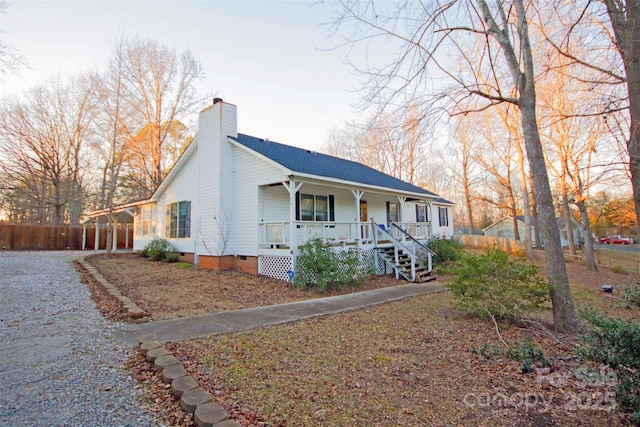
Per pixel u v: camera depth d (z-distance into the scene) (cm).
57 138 2702
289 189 1084
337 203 1516
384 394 345
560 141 1564
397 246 1284
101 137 2477
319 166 1336
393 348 488
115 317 607
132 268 1227
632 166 430
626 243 3909
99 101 2255
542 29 622
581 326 573
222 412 282
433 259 1485
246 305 765
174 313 659
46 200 2733
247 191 1234
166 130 2455
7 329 527
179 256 1466
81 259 1437
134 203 1808
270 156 1152
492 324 629
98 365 401
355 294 922
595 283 1336
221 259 1224
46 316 604
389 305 793
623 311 789
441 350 486
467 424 295
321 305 766
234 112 1326
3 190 2567
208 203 1303
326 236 1255
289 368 403
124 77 2139
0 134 2372
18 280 912
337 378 380
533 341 539
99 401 319
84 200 2967
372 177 1642
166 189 1616
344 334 551
